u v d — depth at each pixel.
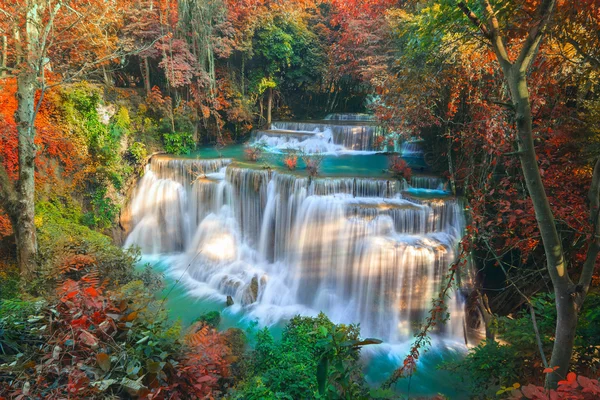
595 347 6.05
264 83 25.89
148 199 18.94
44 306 5.00
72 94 16.31
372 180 14.72
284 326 12.77
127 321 4.88
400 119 13.55
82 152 16.77
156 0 21.00
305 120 28.06
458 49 10.37
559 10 4.93
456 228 13.66
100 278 9.80
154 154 20.02
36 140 14.59
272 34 24.77
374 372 10.79
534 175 4.36
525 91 4.24
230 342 9.23
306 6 28.34
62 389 3.88
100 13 15.92
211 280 15.45
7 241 12.59
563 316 4.60
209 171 18.73
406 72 12.18
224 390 6.89
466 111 13.27
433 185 15.31
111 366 4.29
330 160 19.36
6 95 13.50
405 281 12.30
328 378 2.86
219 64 24.80
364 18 22.28
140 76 23.67
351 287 13.40
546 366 4.98
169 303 13.83
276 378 7.27
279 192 15.39
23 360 4.12
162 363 4.46
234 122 25.03
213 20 22.88
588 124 8.97
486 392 8.48
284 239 15.37
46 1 11.82
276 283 14.73
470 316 12.55
